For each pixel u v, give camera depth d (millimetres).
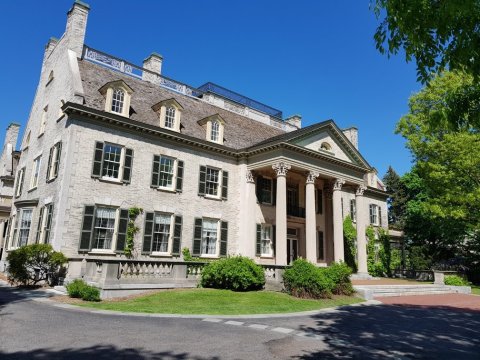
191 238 25578
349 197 38094
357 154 31891
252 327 11109
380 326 12477
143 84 28453
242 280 19188
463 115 7398
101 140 22312
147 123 24250
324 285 19109
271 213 30359
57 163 22000
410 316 15086
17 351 7512
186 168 26266
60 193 20516
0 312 11836
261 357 7801
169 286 18594
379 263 38688
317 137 29656
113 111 23438
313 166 28734
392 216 60875
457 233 32594
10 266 18875
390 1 6430
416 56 6867
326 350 8750
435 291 26688
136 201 23266
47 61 29484
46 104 26875
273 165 27250
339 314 14914
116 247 21844
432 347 9688
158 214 24359
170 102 25938
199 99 32469
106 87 23234
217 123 29031
